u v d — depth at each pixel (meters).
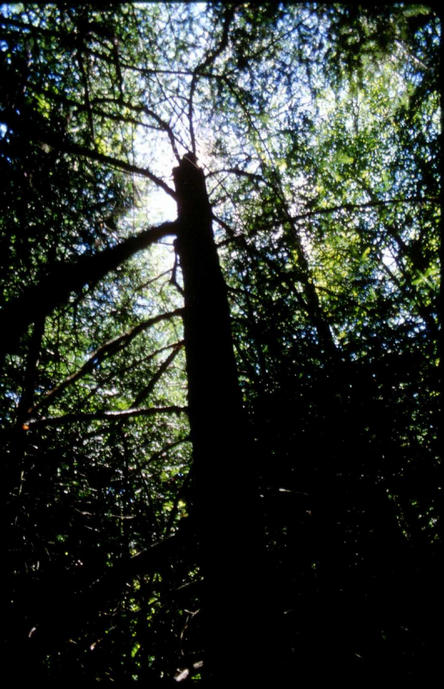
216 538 2.22
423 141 5.43
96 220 4.32
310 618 2.65
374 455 3.19
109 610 3.62
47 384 4.85
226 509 2.27
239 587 2.06
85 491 4.40
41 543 3.76
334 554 3.05
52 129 3.61
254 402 3.57
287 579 2.95
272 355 3.85
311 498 3.20
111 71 4.32
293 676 2.00
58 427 4.50
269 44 3.52
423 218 4.49
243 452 2.49
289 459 3.33
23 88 3.16
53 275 2.05
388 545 3.03
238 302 4.24
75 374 2.84
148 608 3.41
